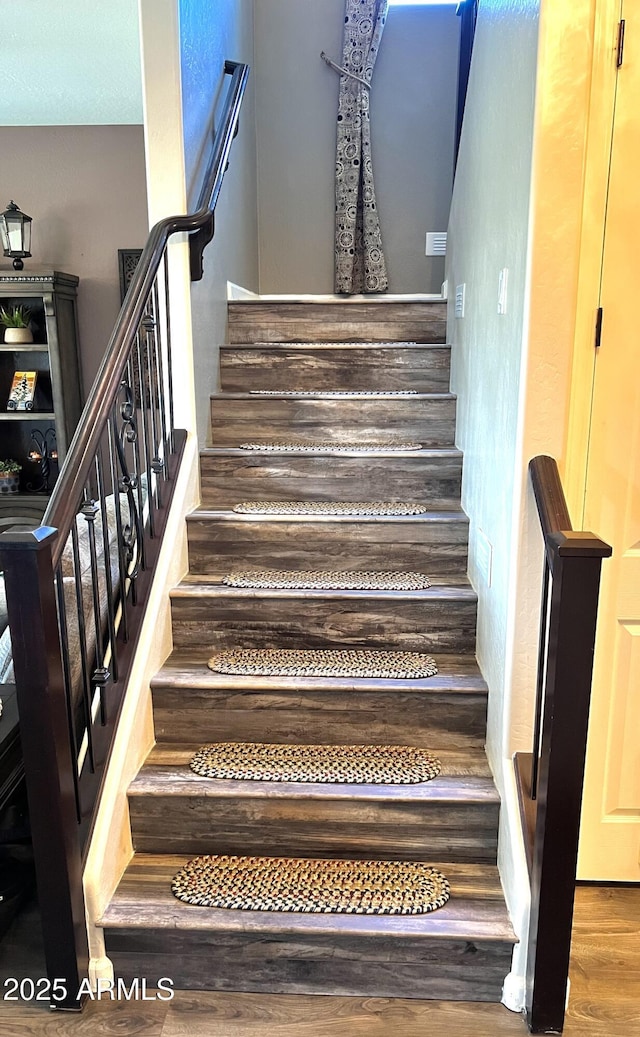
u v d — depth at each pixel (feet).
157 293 7.50
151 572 7.32
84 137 14.89
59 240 15.31
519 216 5.66
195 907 5.75
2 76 12.32
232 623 7.58
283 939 5.62
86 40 10.89
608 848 6.86
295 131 13.07
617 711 6.54
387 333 10.71
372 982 5.68
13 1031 5.40
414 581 7.77
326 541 8.11
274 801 6.23
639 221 5.47
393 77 12.86
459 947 5.54
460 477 8.61
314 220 13.37
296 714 6.92
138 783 6.37
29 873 6.67
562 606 4.62
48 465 15.96
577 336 5.70
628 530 6.13
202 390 8.96
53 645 4.99
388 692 6.79
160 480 7.77
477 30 8.16
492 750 6.53
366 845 6.30
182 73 7.70
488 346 6.95
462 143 9.30
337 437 9.42
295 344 10.25
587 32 4.98
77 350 15.44
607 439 5.89
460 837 6.23
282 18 12.68
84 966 5.62
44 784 5.12
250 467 8.72
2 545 4.71
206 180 8.21
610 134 5.32
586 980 5.85
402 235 13.35
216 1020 5.48
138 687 6.67
